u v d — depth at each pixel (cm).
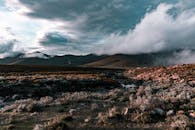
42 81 4741
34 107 2208
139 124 1598
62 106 2316
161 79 6844
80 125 1622
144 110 1781
